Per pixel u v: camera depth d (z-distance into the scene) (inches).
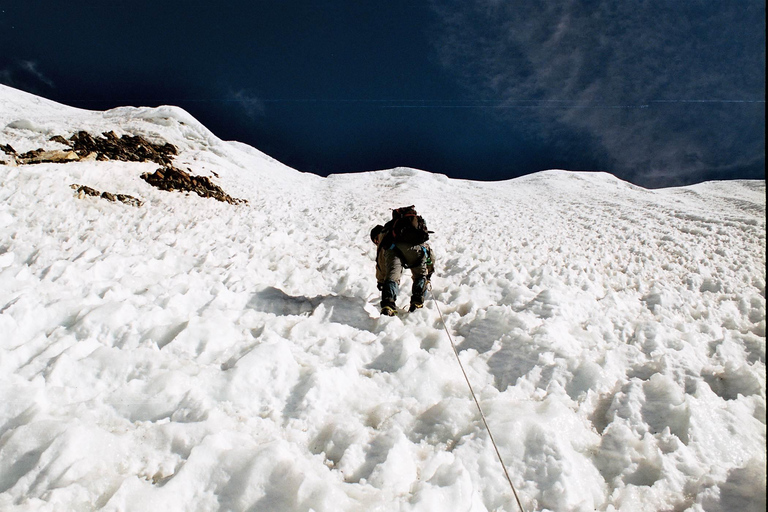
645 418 97.3
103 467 76.2
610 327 152.9
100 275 192.9
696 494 74.0
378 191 864.9
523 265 264.8
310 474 71.1
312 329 143.4
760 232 390.9
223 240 307.4
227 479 72.2
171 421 91.3
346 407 102.3
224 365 117.5
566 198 768.9
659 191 896.3
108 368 109.6
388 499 69.8
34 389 94.8
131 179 512.4
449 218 531.2
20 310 134.9
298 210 551.8
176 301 158.4
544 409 95.9
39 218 322.0
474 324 154.7
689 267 269.1
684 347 136.3
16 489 69.6
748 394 108.2
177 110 1124.5
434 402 107.7
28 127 780.6
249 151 1300.4
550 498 74.4
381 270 184.7
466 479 72.0
